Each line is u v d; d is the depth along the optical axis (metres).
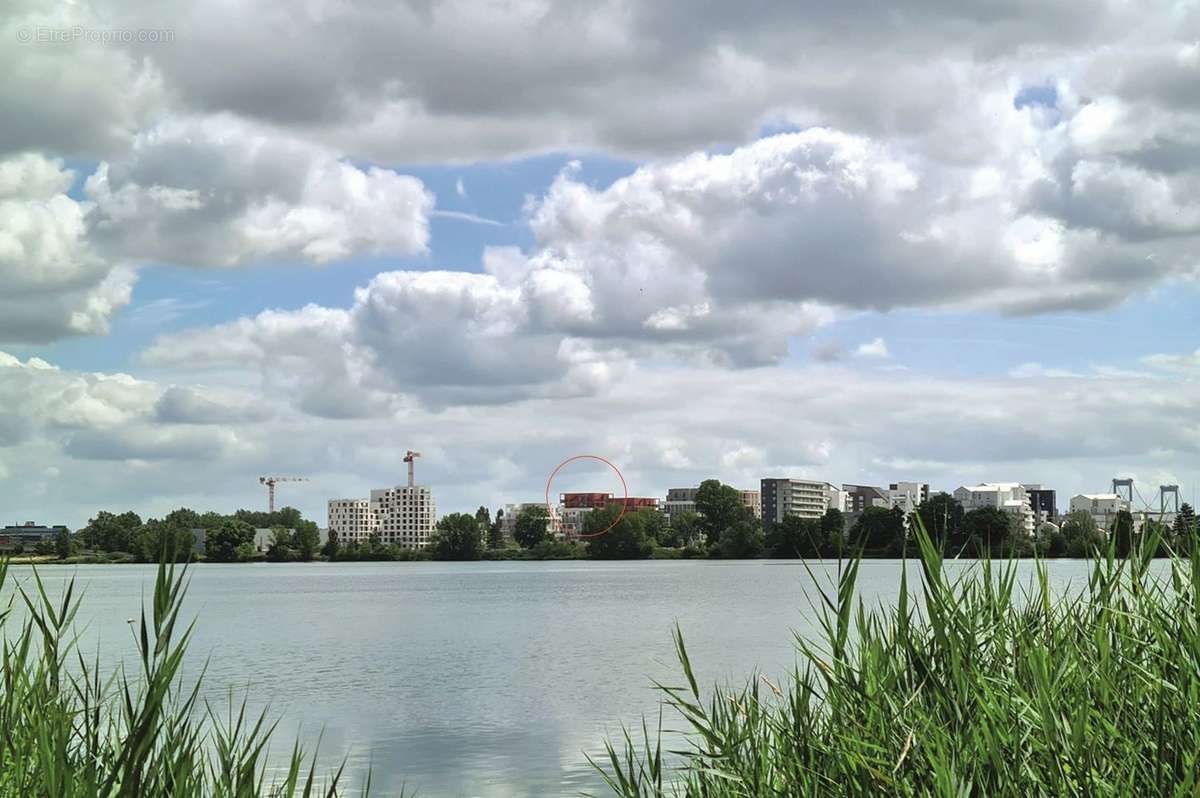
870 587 49.19
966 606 6.90
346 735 30.36
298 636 70.31
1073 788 5.24
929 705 6.39
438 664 52.22
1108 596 6.66
